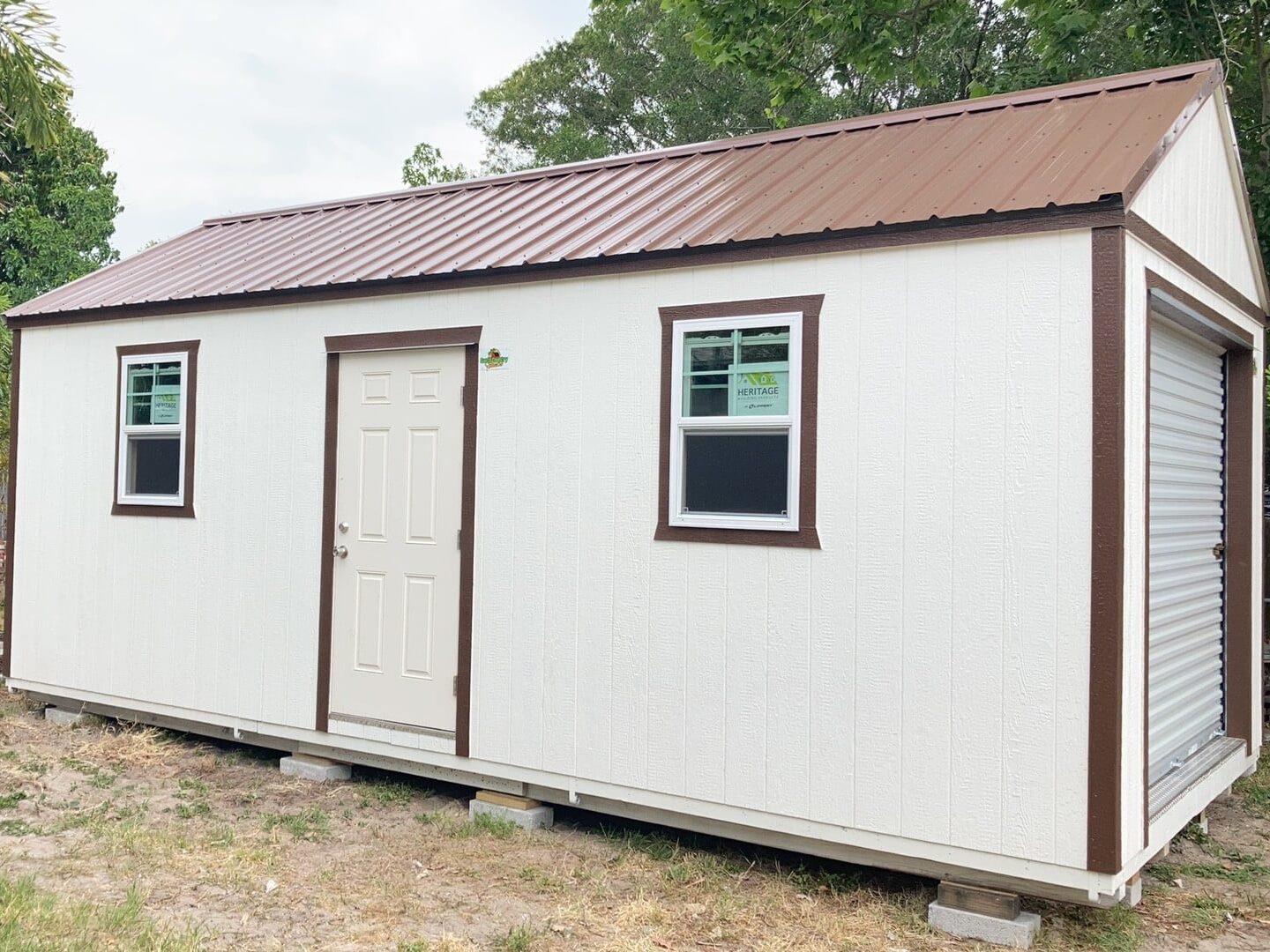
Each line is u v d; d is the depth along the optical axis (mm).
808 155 6297
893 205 4969
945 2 11297
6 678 8328
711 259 5266
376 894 4855
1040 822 4391
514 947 4281
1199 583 6234
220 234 9031
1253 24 8938
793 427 5031
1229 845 5824
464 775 6156
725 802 5199
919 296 4758
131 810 6016
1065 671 4359
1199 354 6305
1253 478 6844
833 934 4508
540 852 5465
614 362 5617
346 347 6613
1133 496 4480
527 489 5898
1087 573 4332
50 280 20594
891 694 4766
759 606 5125
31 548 8219
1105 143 4914
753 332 5211
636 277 5551
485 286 6055
